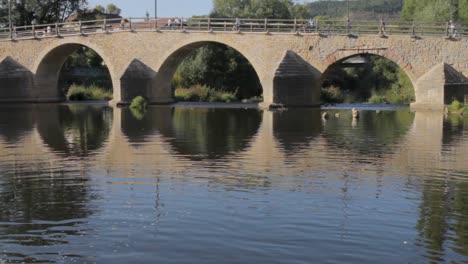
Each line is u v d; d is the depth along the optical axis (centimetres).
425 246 1038
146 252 1003
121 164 1789
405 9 6650
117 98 5044
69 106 4797
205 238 1070
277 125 3019
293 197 1358
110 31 5038
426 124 3066
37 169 1711
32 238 1073
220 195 1373
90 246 1032
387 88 6344
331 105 4750
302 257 983
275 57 4544
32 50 5391
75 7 7094
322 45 4412
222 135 2552
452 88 4097
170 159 1881
